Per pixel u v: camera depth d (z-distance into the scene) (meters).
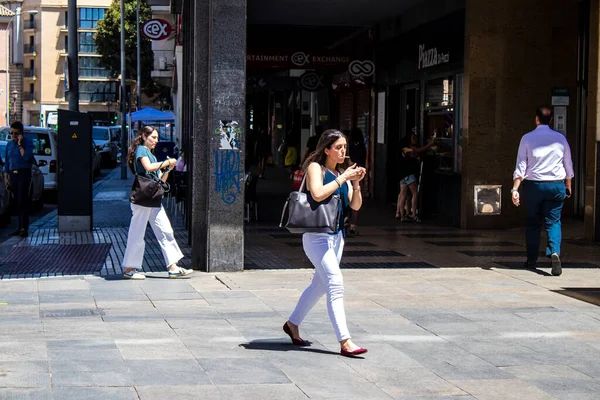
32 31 102.75
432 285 9.84
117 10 75.62
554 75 15.84
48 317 7.89
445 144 17.28
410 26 19.28
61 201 15.93
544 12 15.70
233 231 10.77
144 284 9.86
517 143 15.73
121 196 25.61
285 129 38.19
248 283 9.94
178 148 28.28
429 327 7.61
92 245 13.83
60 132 15.84
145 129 10.27
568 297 9.14
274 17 20.77
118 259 12.22
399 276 10.47
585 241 13.72
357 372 6.12
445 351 6.78
